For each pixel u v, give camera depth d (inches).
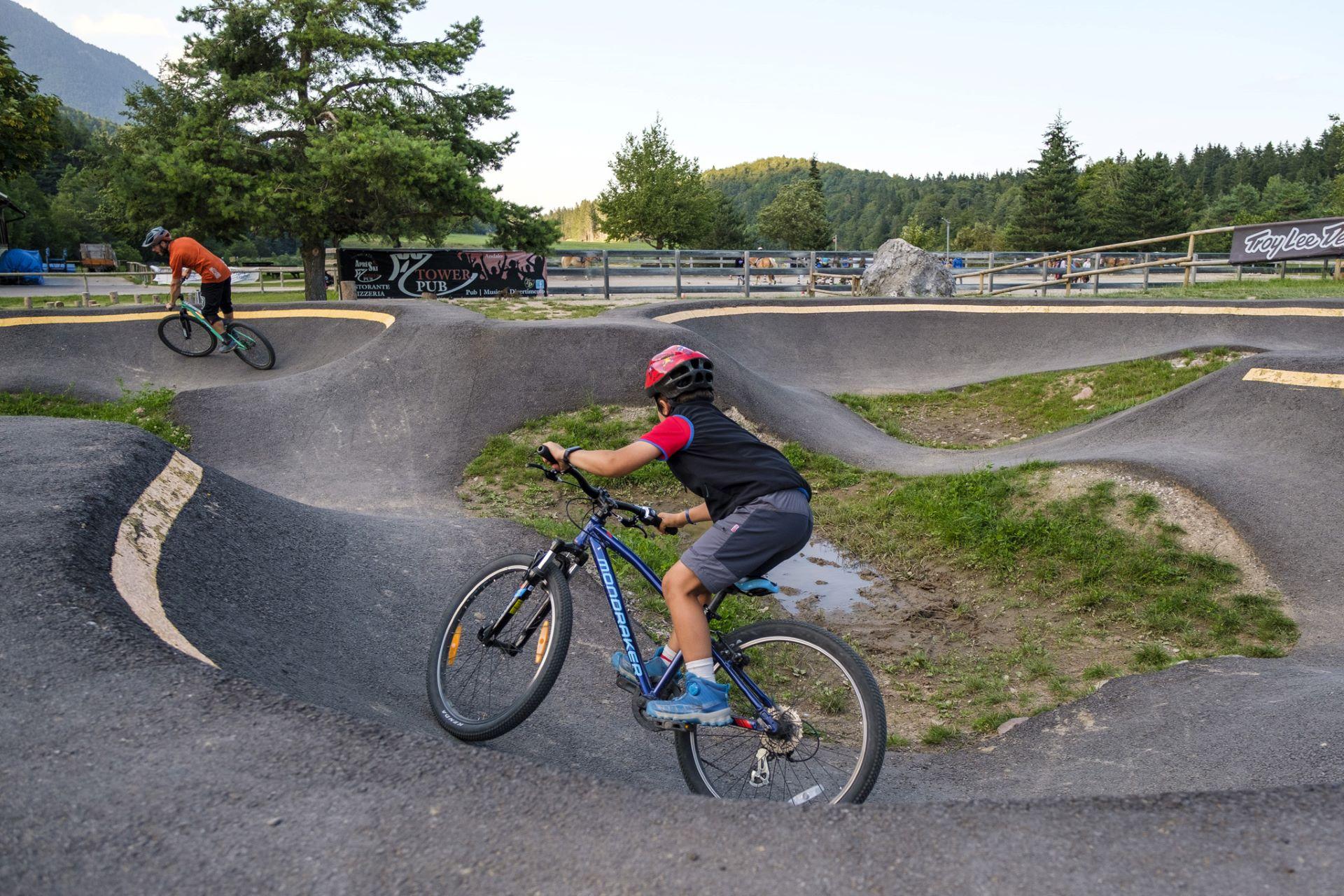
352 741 88.0
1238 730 151.8
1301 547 242.4
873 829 78.0
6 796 77.7
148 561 142.2
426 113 959.6
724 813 80.4
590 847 74.9
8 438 187.2
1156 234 2812.5
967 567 274.8
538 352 422.3
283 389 410.0
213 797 78.5
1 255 1551.4
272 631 145.8
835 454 392.8
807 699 136.3
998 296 819.4
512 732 137.3
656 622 217.2
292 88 914.1
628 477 349.7
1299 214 3154.5
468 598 133.6
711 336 588.4
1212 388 361.1
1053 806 80.8
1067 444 383.6
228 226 919.0
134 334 523.8
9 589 113.3
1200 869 71.7
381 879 70.0
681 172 2139.5
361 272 876.6
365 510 313.4
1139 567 252.1
